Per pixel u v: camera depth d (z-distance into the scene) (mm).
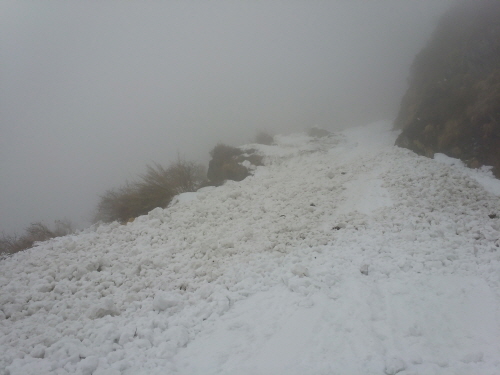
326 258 7105
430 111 14758
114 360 4488
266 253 7672
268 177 14562
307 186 12086
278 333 4883
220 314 5582
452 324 4832
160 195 12711
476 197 9305
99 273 7215
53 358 4551
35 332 5332
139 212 12250
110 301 5934
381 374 3867
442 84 15352
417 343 4430
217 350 4609
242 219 9859
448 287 5715
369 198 10312
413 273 6199
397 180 11047
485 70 13852
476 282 5793
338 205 10281
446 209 8766
